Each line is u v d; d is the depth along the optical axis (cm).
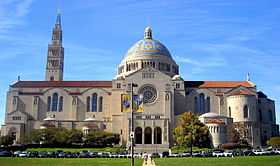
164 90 16700
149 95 16688
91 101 17738
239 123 15975
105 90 17838
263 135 17150
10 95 18025
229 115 16900
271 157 8781
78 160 8906
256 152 10662
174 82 17350
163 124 15450
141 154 11731
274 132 17725
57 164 7369
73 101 17712
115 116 16262
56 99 17888
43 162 8075
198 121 14162
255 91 17512
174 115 16338
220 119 15488
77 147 14788
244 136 15650
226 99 17425
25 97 17938
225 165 6562
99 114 17512
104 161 8419
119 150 13825
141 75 16888
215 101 17488
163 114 16250
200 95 17662
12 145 14850
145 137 15675
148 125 15488
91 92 17838
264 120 17625
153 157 10431
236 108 16438
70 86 18150
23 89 18162
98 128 16512
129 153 12031
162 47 19488
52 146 14738
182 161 8075
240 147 14188
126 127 15725
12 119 17025
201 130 13900
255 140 15938
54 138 14825
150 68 16975
